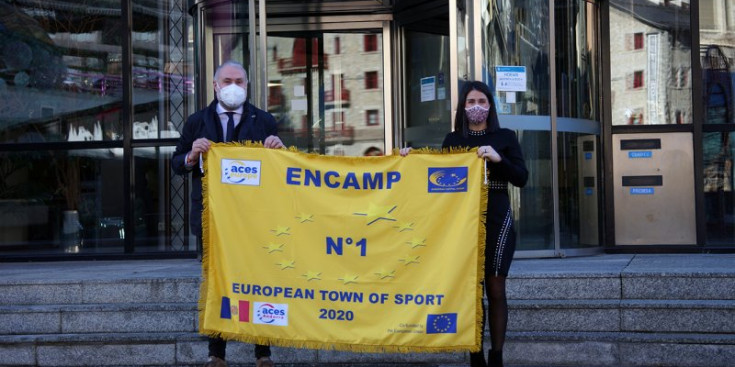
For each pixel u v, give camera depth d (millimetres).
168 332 6555
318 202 5508
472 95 5562
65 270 8500
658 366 6062
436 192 5434
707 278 6445
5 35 10656
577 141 9367
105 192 10484
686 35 9695
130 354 6406
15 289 6957
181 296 6852
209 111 5773
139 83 10523
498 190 5551
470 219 5359
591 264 7824
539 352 6180
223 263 5504
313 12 10164
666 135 9680
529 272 6719
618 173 9719
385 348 5391
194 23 9836
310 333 5449
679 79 9711
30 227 10539
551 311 6348
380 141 10125
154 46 10531
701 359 6008
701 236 9555
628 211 9695
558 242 9031
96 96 10578
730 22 9680
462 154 5418
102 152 10508
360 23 10133
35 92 10641
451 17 8812
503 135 5602
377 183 5492
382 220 5457
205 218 5520
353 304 5438
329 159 5523
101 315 6613
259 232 5520
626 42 9773
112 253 10414
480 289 5332
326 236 5492
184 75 10492
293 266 5492
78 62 10609
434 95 9711
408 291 5410
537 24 9109
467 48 8867
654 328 6234
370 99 10164
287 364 6246
